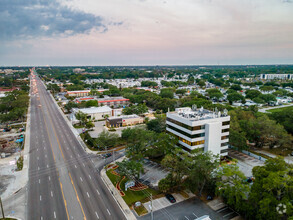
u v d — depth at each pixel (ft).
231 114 354.33
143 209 174.60
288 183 147.54
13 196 192.54
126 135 314.55
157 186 212.02
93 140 324.60
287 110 374.02
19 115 448.65
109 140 302.04
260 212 149.89
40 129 400.47
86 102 578.25
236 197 160.86
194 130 242.99
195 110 312.29
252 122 313.73
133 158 245.86
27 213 169.27
